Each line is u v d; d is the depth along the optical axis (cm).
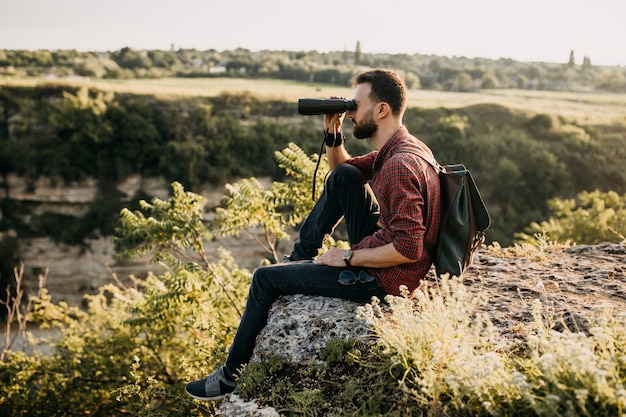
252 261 3369
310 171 757
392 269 320
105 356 1063
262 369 316
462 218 316
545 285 385
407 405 265
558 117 5900
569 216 2439
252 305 342
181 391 611
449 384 243
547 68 16175
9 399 1015
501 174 4728
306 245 377
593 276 396
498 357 239
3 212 3891
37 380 1064
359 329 320
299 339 324
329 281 332
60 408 1001
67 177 4000
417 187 301
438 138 5206
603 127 5809
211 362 559
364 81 327
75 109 4288
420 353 267
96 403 998
